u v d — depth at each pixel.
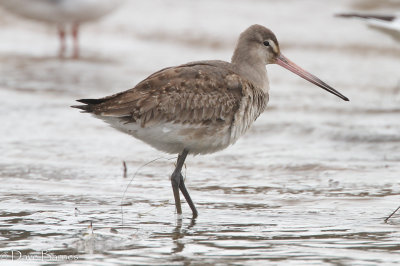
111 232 10.77
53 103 18.69
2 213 11.57
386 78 21.62
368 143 15.88
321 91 20.50
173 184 11.80
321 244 10.19
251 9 28.17
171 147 11.90
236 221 11.33
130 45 25.91
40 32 27.94
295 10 27.66
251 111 12.09
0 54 24.16
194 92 11.54
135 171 14.07
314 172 14.02
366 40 24.98
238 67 12.56
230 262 9.55
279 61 13.01
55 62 23.16
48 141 15.83
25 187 12.95
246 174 13.95
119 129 11.62
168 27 27.14
